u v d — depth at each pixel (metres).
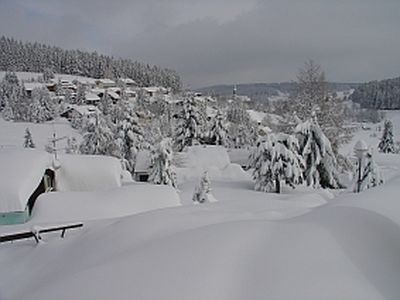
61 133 58.19
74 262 5.24
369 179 12.63
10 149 15.99
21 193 11.66
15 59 123.31
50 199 12.07
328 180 23.58
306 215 5.36
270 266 3.70
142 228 5.62
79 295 3.75
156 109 68.12
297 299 3.15
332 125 25.80
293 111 26.70
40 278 5.14
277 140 22.75
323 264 3.62
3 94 72.69
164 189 13.56
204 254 4.05
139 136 34.88
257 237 4.45
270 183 22.80
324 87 26.16
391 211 4.38
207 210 6.80
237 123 57.97
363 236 4.02
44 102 69.38
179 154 34.78
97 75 129.25
